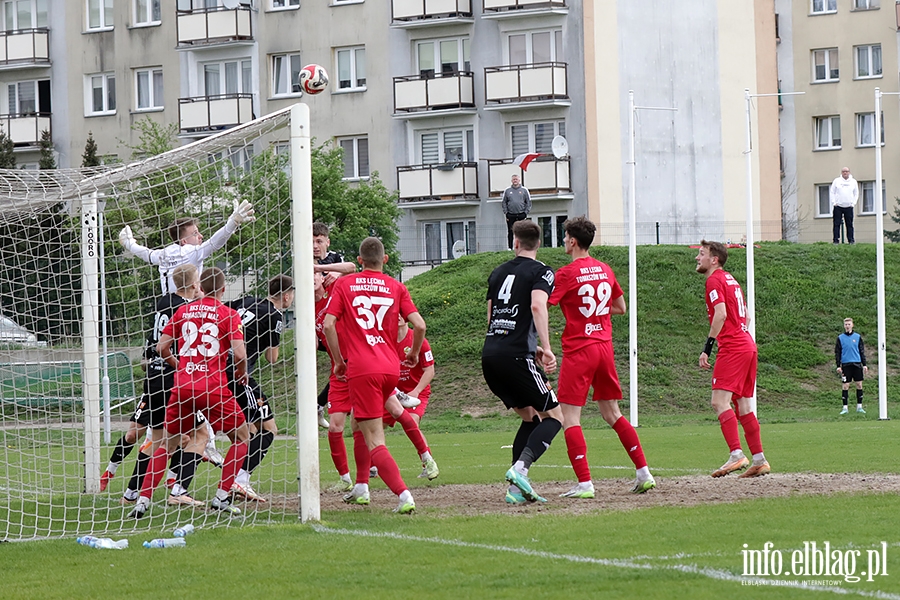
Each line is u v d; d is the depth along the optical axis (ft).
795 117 486.38
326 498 94.63
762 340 267.59
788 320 273.95
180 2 395.96
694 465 119.03
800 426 190.19
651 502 85.10
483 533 71.05
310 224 81.20
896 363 261.44
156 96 400.67
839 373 222.89
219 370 85.71
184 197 104.01
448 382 246.47
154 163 95.40
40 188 99.45
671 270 291.99
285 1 387.34
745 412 102.12
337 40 380.58
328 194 306.96
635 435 91.09
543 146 363.56
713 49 379.96
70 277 114.62
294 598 53.36
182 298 90.79
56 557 68.64
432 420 226.79
